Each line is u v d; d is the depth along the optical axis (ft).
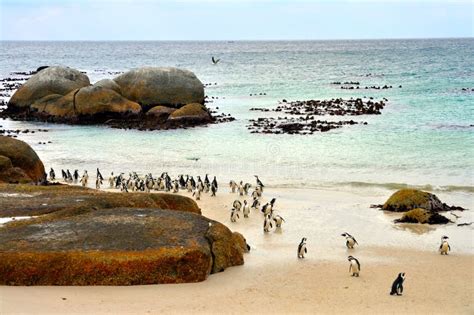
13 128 183.93
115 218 68.59
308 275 64.64
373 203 99.14
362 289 60.54
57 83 206.18
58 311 50.83
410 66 439.63
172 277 59.67
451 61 490.49
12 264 57.67
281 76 377.09
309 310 54.34
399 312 54.44
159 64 533.14
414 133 158.10
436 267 68.18
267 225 82.89
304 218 90.68
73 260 58.18
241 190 106.11
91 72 429.38
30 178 106.63
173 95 197.57
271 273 65.00
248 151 143.54
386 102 222.28
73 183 116.98
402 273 59.72
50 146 155.53
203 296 56.75
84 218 68.95
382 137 154.10
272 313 53.21
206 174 114.83
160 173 125.29
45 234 63.36
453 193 103.81
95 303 53.16
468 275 65.41
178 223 67.51
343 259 71.05
